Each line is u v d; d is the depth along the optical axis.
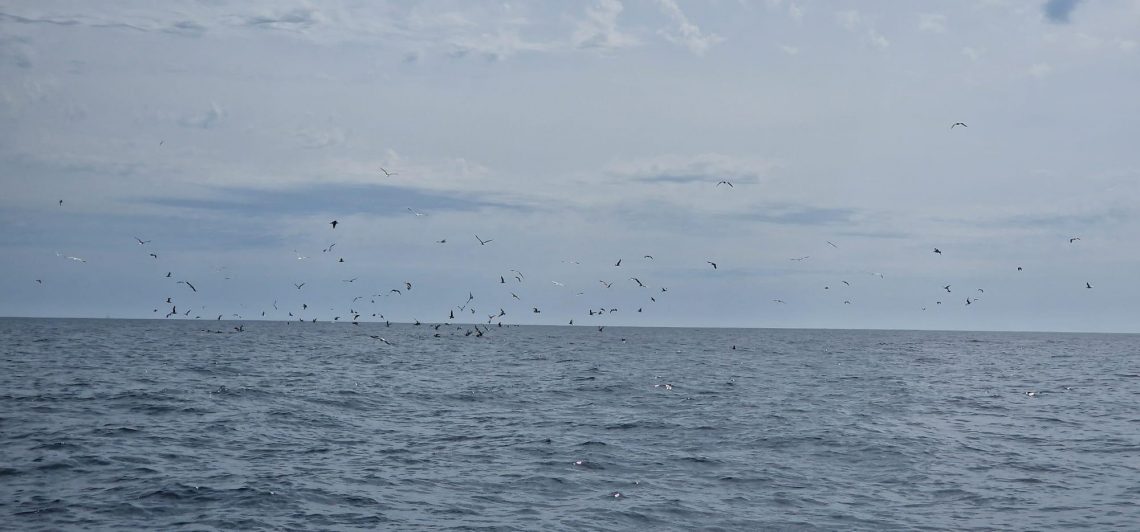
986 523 23.08
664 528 22.47
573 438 35.53
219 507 23.75
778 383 66.38
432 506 24.36
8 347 99.88
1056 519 23.48
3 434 33.44
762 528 22.56
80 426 35.72
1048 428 40.34
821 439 35.72
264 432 35.66
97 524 22.03
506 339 173.25
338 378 63.72
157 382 56.00
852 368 88.12
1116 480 28.20
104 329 192.50
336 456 31.06
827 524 22.94
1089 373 83.06
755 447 33.81
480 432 37.12
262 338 148.12
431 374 70.69
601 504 24.73
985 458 31.84
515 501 25.02
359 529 22.14
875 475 28.78
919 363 99.19
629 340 188.88
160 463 28.86
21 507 23.34
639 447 33.56
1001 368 90.06
